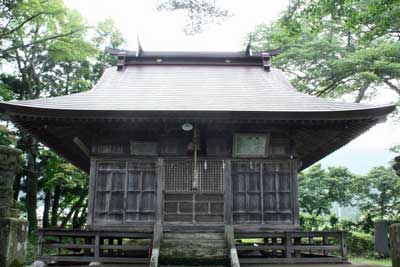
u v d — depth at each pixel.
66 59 22.42
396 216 21.72
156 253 9.24
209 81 13.74
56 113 10.20
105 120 10.51
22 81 23.41
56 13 18.94
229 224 10.85
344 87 21.59
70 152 14.08
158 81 13.65
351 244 19.80
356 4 14.65
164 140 11.45
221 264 9.46
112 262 9.95
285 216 11.06
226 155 11.40
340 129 11.29
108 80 13.73
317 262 10.14
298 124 10.81
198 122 10.72
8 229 4.93
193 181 11.13
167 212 10.97
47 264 10.34
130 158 11.34
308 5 11.27
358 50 19.77
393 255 5.48
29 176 23.00
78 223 26.80
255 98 12.09
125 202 11.06
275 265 9.89
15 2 18.19
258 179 11.28
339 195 23.59
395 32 19.70
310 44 20.42
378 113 10.32
